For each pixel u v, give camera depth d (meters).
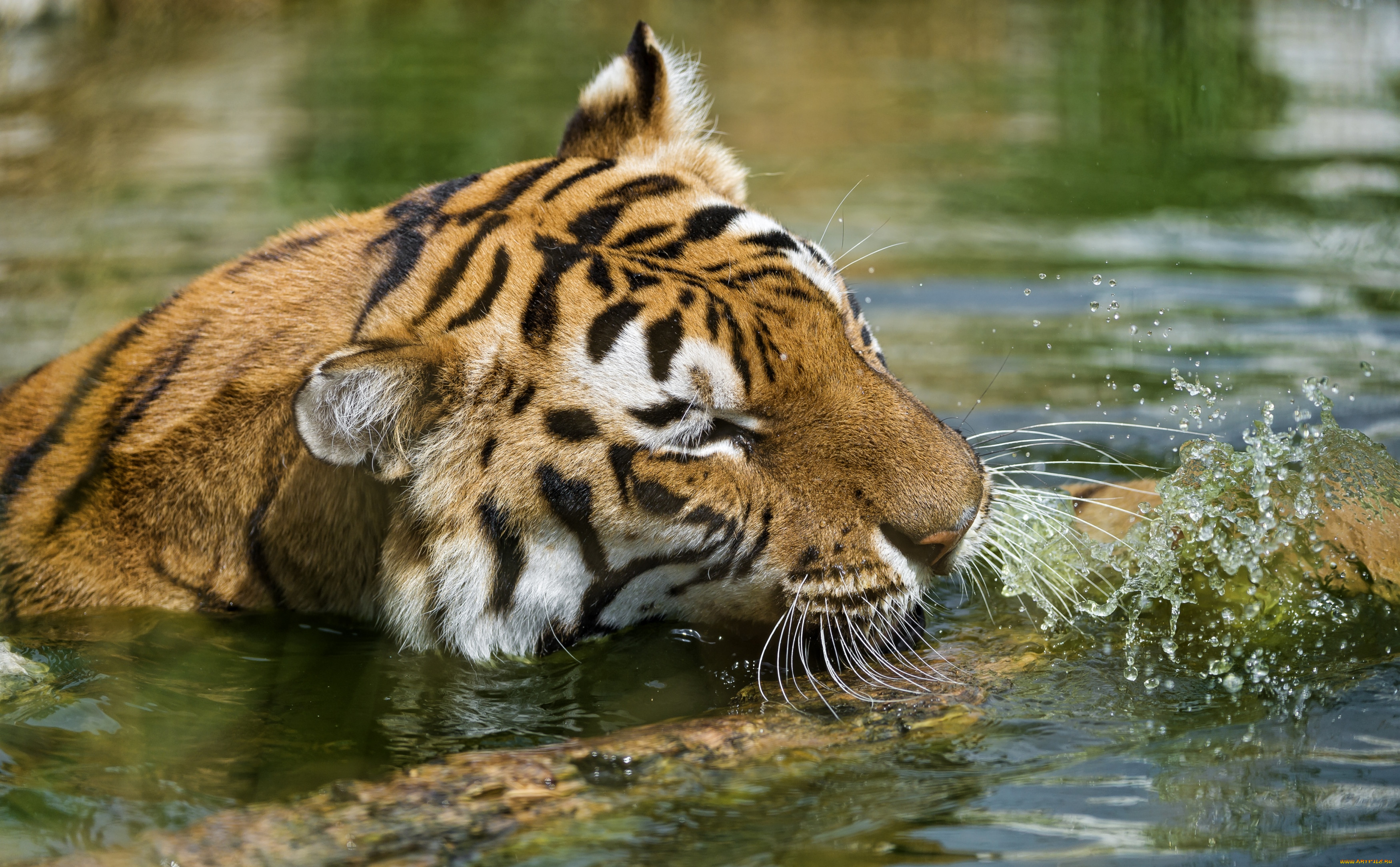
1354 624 7.75
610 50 29.67
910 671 7.59
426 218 8.31
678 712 7.25
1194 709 6.88
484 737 6.93
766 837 5.64
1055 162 20.83
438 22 33.56
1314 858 5.33
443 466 7.59
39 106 22.67
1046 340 13.27
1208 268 15.41
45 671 7.45
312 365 7.82
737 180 9.30
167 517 8.06
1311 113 23.58
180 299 8.54
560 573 7.81
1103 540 8.65
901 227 17.50
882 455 7.68
